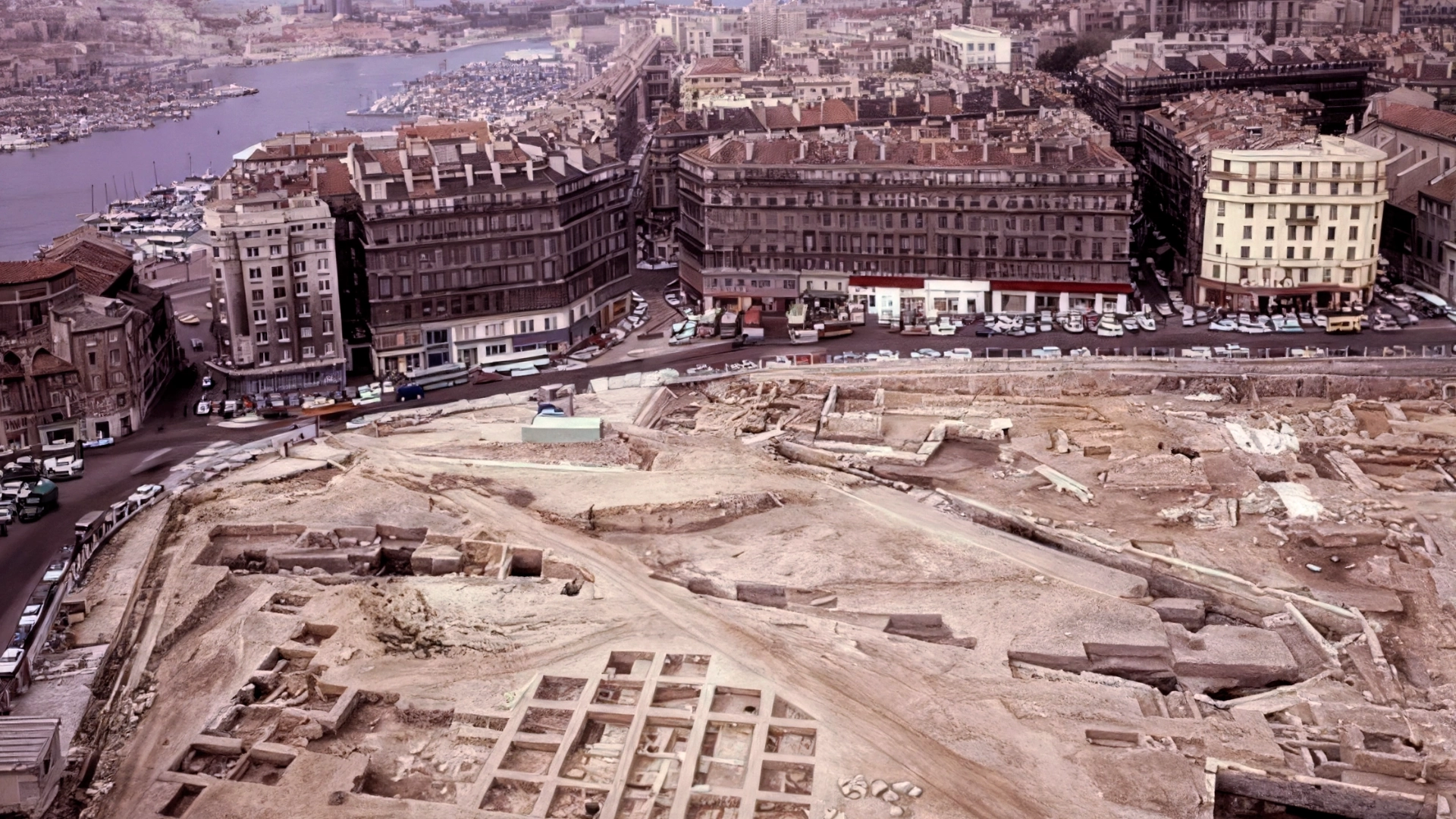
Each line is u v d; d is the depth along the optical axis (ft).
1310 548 582.35
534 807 414.00
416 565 589.73
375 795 427.33
